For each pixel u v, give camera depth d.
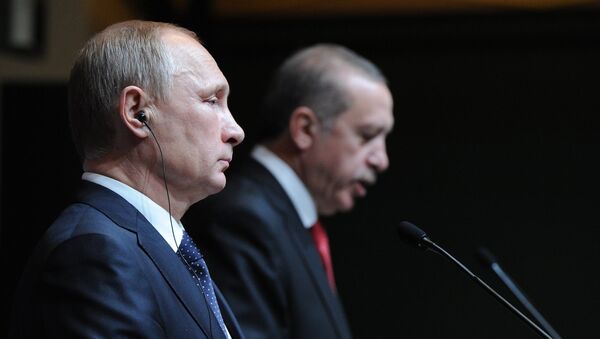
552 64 8.09
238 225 4.53
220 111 2.88
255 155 5.01
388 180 8.39
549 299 8.04
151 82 2.73
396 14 8.27
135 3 8.27
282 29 8.44
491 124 8.22
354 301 8.35
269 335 4.38
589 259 7.98
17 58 7.65
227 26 8.46
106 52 2.75
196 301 2.69
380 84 5.05
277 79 5.07
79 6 8.01
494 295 3.45
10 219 5.88
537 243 8.10
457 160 8.27
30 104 5.91
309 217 4.99
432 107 8.33
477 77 8.24
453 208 8.26
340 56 5.07
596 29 7.89
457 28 8.17
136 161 2.75
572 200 8.05
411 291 8.26
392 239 8.34
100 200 2.69
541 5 7.98
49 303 2.46
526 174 8.14
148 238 2.67
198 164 2.77
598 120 8.00
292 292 4.53
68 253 2.50
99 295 2.45
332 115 4.93
